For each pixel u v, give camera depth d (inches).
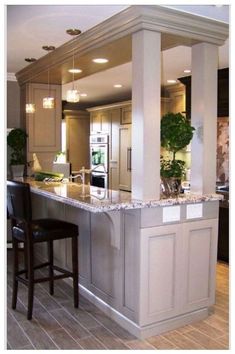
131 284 106.0
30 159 194.4
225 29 113.2
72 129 321.4
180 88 221.8
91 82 222.5
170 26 103.3
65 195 115.1
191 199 109.1
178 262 109.7
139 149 104.3
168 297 108.3
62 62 145.8
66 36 127.0
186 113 195.3
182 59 161.0
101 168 288.4
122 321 110.7
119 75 200.8
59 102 199.8
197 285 115.2
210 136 118.1
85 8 102.1
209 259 117.6
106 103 325.7
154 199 105.6
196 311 115.3
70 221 141.8
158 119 104.7
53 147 200.7
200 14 104.7
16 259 122.3
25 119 193.8
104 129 288.7
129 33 105.3
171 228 107.0
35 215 175.2
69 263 144.9
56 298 131.6
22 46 139.8
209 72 116.0
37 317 116.3
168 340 103.1
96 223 123.0
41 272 158.6
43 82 191.0
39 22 113.1
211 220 116.7
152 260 104.0
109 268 116.6
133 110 106.2
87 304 126.6
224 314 120.2
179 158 217.6
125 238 107.3
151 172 104.7
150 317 104.8
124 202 100.3
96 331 107.7
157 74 103.6
